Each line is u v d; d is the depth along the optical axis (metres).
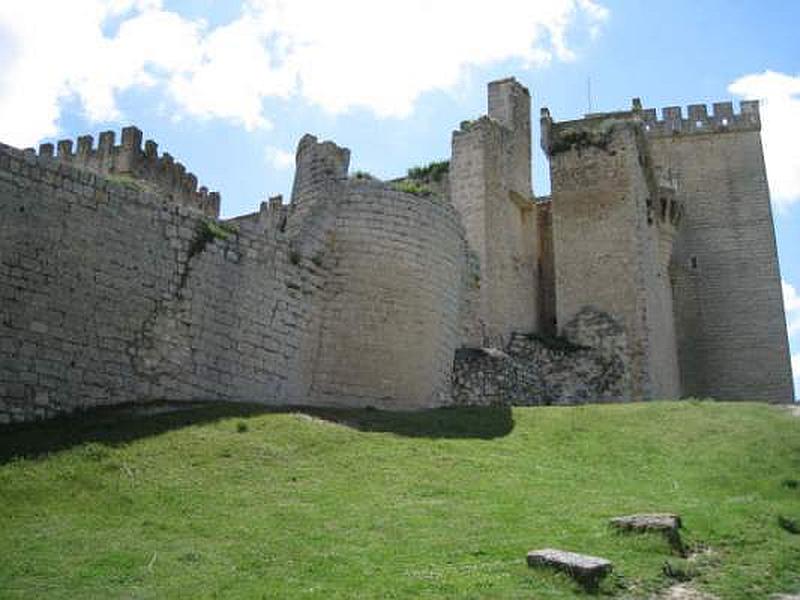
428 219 25.55
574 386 36.19
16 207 18.14
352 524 13.04
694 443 19.75
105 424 17.31
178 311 20.77
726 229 50.66
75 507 13.39
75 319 18.72
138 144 44.25
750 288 49.53
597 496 15.21
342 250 24.59
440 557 11.66
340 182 25.22
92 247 19.31
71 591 10.34
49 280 18.42
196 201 46.62
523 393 31.97
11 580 10.58
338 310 24.16
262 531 12.66
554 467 17.61
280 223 29.75
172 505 13.73
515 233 41.19
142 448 16.06
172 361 20.42
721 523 13.36
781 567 11.91
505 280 39.31
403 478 15.77
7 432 16.56
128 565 11.18
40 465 14.76
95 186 19.64
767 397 47.84
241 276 22.30
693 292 50.06
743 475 17.28
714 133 52.34
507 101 42.69
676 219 43.62
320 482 15.28
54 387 18.09
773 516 13.95
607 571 10.95
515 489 15.47
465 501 14.52
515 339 37.47
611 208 39.09
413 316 24.56
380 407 23.61
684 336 49.47
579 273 38.81
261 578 10.88
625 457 18.81
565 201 39.97
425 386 24.36
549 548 11.88
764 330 48.78
